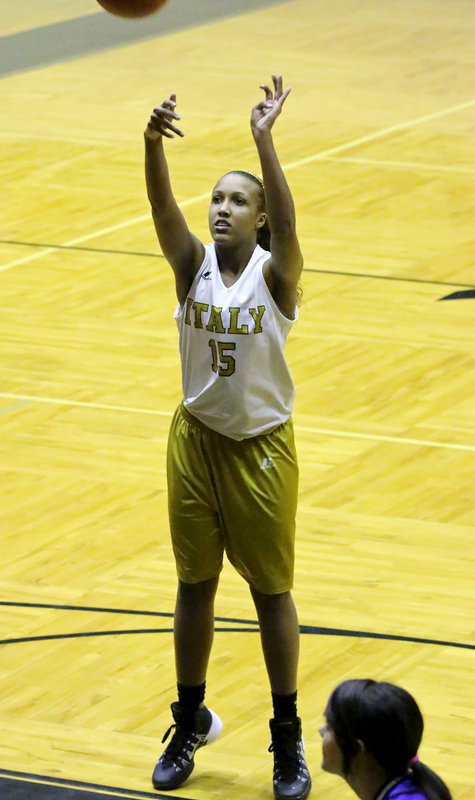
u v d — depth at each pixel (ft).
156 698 42.75
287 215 35.76
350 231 90.43
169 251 37.29
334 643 45.73
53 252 87.25
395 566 50.85
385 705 25.80
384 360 70.95
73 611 47.98
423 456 60.39
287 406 37.45
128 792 38.01
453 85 129.39
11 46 146.41
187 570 37.91
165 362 71.26
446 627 46.73
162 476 58.95
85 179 102.17
